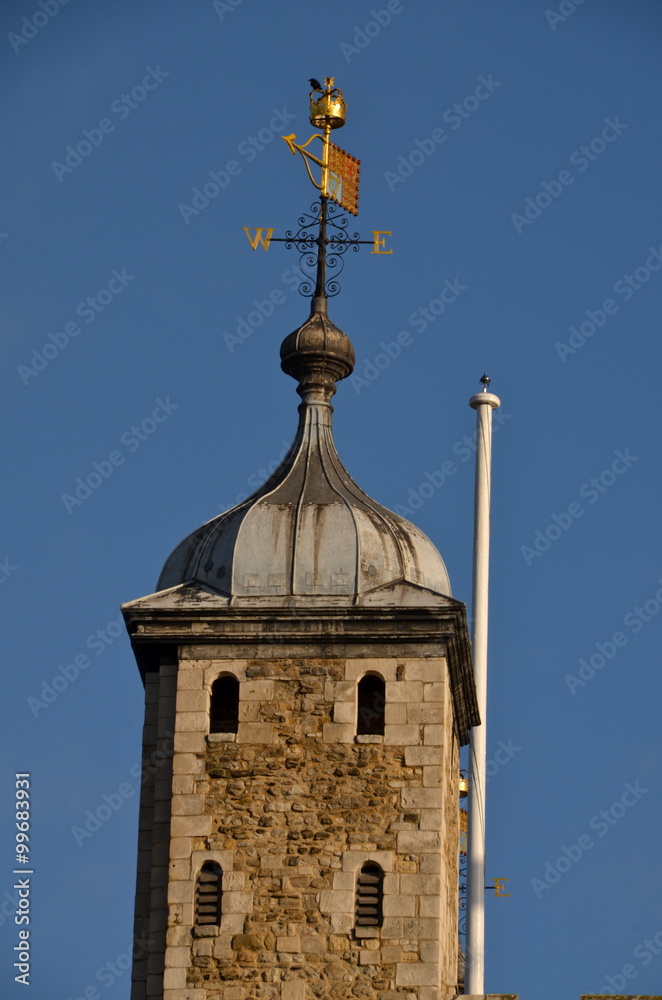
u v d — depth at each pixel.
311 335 123.19
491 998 111.62
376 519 117.88
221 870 111.94
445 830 113.69
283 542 116.69
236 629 115.06
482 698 129.62
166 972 110.69
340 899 111.12
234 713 114.88
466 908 126.50
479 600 132.38
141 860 114.06
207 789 113.25
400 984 109.69
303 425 122.38
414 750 112.88
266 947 110.69
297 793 112.81
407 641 114.31
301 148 126.38
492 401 135.75
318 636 114.62
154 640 115.31
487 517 134.25
